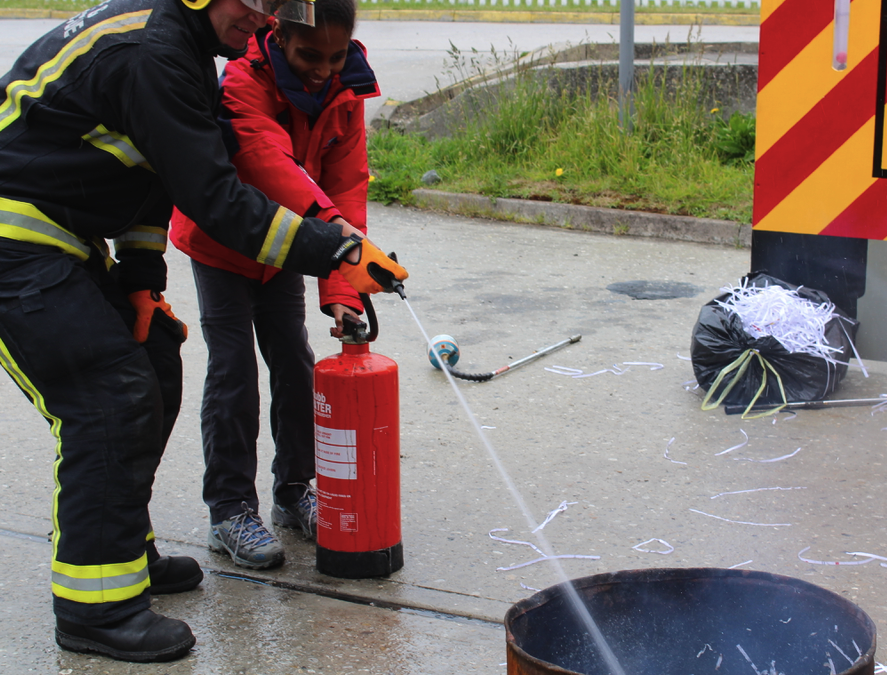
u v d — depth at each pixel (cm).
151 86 211
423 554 292
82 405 226
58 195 222
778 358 414
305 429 303
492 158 895
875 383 443
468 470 355
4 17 2016
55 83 216
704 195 775
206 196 219
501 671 228
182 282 619
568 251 711
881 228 420
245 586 274
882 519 311
